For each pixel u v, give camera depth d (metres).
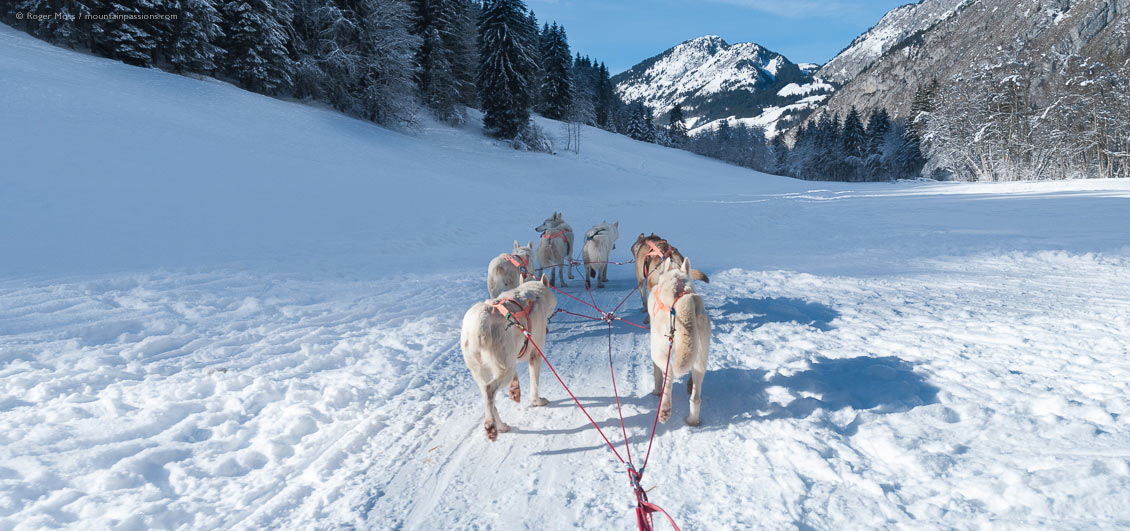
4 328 7.66
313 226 17.88
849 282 11.19
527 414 5.60
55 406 5.50
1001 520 3.38
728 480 4.20
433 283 12.34
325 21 49.75
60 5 37.66
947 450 4.25
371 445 4.99
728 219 24.84
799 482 4.05
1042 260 12.59
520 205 27.81
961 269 12.13
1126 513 3.27
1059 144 66.81
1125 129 62.84
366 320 9.14
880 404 5.21
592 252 11.18
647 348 7.61
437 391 6.22
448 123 60.31
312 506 4.09
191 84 37.94
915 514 3.56
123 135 22.30
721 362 6.79
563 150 63.34
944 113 80.06
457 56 68.62
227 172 21.53
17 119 20.58
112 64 36.72
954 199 31.00
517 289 5.56
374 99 50.47
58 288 9.62
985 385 5.46
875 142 108.94
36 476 4.24
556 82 81.44
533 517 3.92
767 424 5.01
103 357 6.88
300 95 50.00
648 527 3.52
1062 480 3.61
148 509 3.92
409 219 21.00
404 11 52.84
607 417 5.45
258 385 6.12
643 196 42.81
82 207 14.82
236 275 11.80
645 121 109.75
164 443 4.88
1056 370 5.73
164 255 12.81
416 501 4.15
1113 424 4.39
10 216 13.23
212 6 41.00
